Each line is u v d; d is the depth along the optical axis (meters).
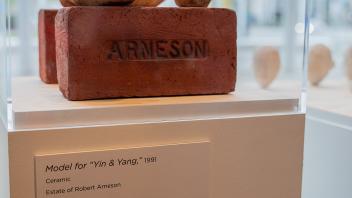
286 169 0.63
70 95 0.59
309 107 0.94
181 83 0.63
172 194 0.58
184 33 0.63
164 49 0.62
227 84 0.66
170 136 0.57
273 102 0.63
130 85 0.61
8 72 0.56
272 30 1.17
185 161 0.58
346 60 1.09
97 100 0.60
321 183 0.92
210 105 0.60
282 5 1.11
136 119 0.57
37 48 0.89
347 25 1.45
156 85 0.62
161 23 0.62
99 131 0.54
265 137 0.62
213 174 0.60
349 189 0.84
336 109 0.89
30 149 0.53
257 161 0.62
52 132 0.53
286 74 0.76
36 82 0.77
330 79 1.11
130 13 0.60
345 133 0.84
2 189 0.62
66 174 0.54
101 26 0.59
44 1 0.91
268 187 0.63
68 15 0.58
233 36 0.65
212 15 0.64
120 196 0.56
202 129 0.59
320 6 1.46
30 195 0.53
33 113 0.53
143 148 0.56
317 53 1.09
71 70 0.59
